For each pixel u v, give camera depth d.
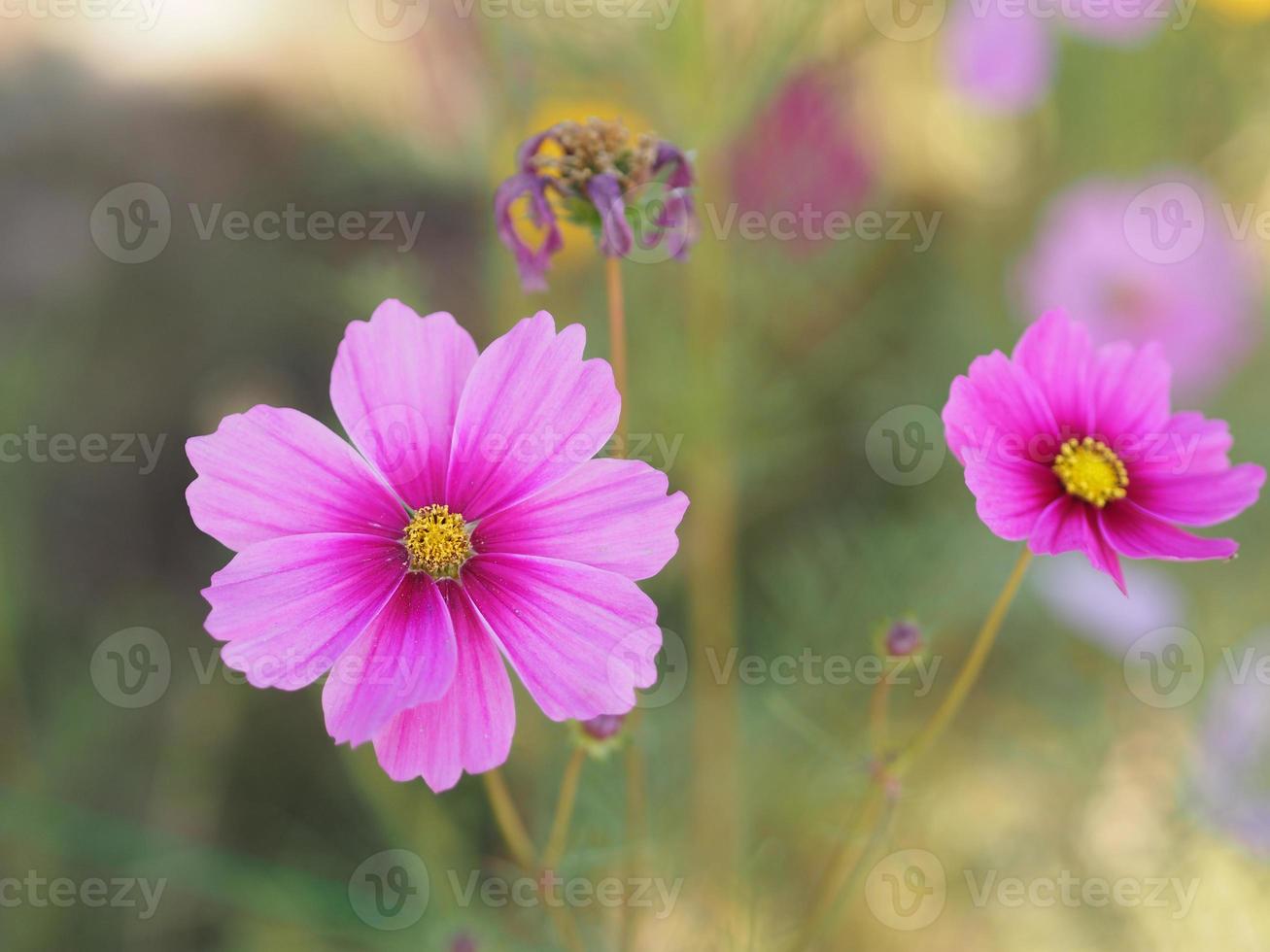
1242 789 0.48
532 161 0.35
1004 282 0.69
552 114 0.50
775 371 0.65
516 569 0.32
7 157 0.75
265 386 0.68
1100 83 0.70
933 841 0.53
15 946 0.51
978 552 0.58
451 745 0.31
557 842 0.36
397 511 0.32
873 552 0.56
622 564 0.32
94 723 0.57
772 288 0.63
